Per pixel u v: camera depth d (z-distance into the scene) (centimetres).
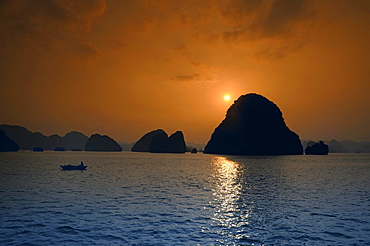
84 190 3519
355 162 12512
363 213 2245
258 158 15438
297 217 2109
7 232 1708
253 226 1861
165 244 1510
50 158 15612
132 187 3838
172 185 4081
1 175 5575
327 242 1549
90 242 1535
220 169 7644
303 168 8025
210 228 1811
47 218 2048
